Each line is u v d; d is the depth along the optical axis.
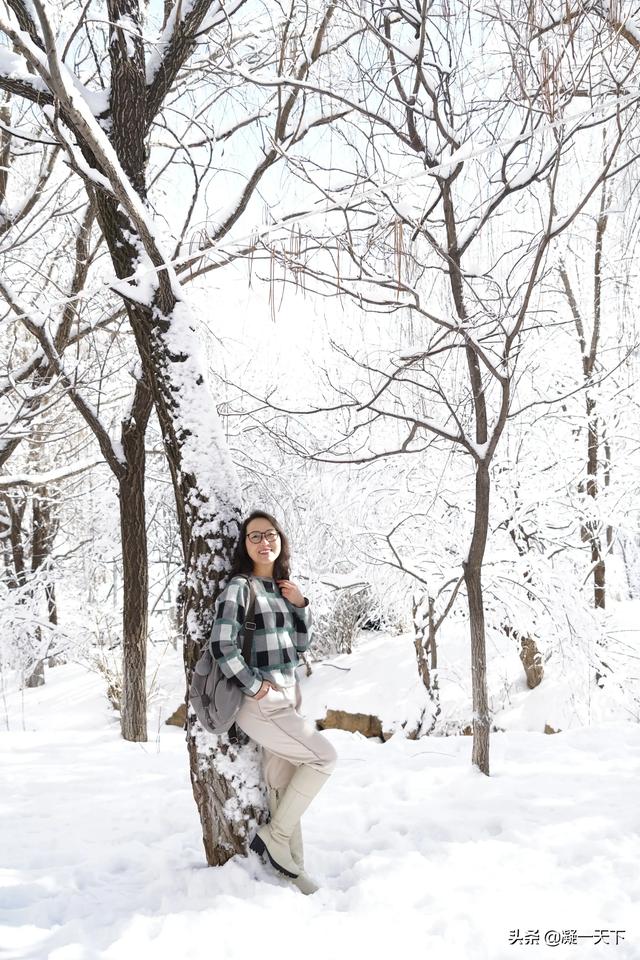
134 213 3.30
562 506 9.62
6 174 7.59
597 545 10.04
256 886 3.12
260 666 3.32
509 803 4.21
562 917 2.87
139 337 3.67
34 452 14.09
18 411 7.43
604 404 9.68
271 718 3.22
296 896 3.09
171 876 3.34
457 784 4.66
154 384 3.64
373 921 2.90
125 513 7.67
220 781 3.33
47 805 4.77
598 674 9.11
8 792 5.15
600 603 10.12
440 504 9.62
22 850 3.89
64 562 14.70
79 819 4.43
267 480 10.76
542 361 9.51
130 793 4.98
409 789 4.66
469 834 3.82
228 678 3.18
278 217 3.63
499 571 8.84
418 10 3.83
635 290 6.09
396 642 11.73
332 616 12.14
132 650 7.55
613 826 3.77
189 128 7.11
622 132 3.59
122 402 11.15
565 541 9.42
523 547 9.21
